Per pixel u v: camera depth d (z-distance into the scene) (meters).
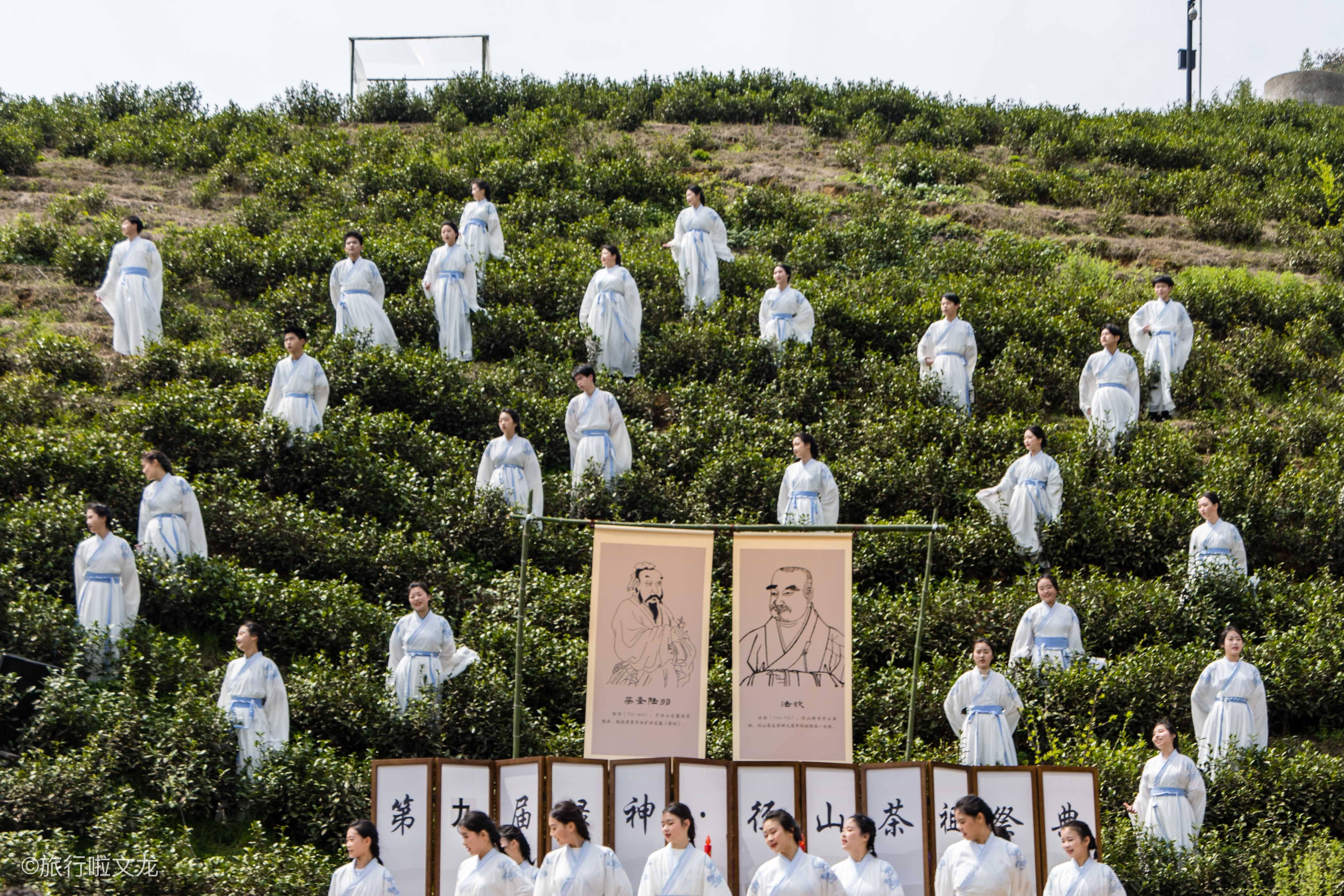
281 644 11.26
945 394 16.14
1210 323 20.30
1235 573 12.30
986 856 7.63
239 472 13.52
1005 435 15.05
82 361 16.02
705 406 15.66
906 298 19.73
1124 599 12.13
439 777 8.12
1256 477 14.44
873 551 13.04
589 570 12.48
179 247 19.86
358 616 11.38
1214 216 24.25
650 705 8.86
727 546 13.19
